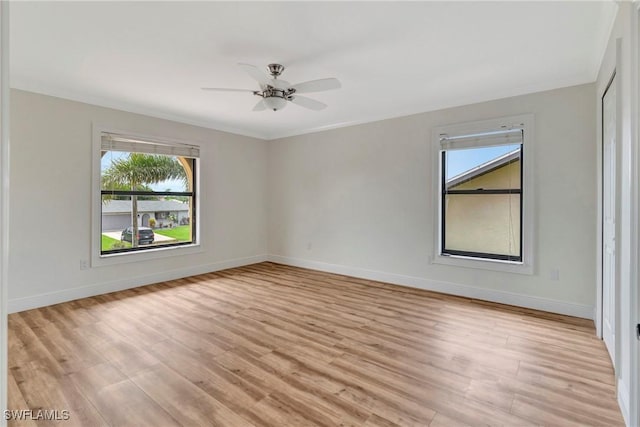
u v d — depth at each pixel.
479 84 3.37
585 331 2.89
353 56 2.71
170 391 2.01
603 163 2.73
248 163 5.71
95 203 3.88
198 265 5.01
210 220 5.15
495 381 2.12
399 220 4.43
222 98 3.80
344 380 2.14
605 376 2.18
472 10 2.06
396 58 2.76
